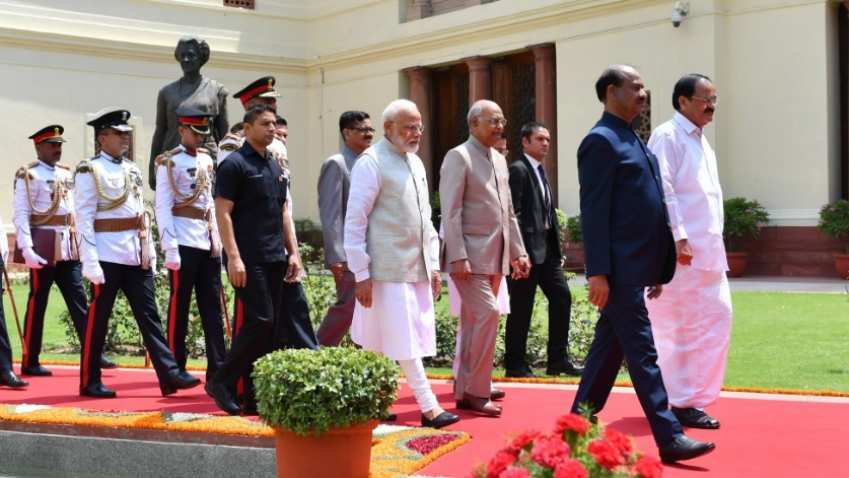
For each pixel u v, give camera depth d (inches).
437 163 949.2
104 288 285.4
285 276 257.4
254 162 247.0
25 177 344.8
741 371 318.0
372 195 233.9
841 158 681.0
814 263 660.1
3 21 847.1
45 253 341.1
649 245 197.0
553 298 327.3
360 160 237.1
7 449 232.5
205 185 299.4
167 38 937.5
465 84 925.2
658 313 232.4
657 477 120.6
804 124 664.4
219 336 297.1
